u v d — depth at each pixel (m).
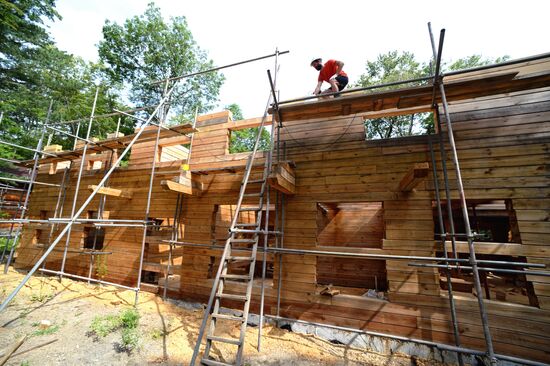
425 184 4.29
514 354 3.36
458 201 4.27
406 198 4.36
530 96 4.00
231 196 5.77
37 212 8.88
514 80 3.35
